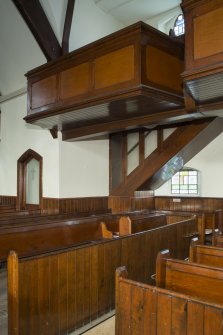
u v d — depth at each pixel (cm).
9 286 241
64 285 275
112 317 317
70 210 665
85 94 460
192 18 367
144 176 645
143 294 201
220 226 648
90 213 681
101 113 501
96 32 696
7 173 809
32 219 548
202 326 174
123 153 699
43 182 690
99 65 445
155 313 195
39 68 541
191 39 366
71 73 486
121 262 345
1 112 830
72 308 283
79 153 691
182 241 489
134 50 400
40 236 430
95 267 310
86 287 298
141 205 704
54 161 664
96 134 603
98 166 727
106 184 740
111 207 718
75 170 682
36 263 251
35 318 249
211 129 571
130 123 533
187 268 243
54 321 265
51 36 604
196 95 414
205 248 313
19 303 237
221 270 226
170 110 480
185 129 579
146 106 456
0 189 831
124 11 709
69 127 622
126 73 408
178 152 589
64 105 488
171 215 588
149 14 726
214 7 349
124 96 407
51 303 263
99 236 512
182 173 925
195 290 237
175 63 446
